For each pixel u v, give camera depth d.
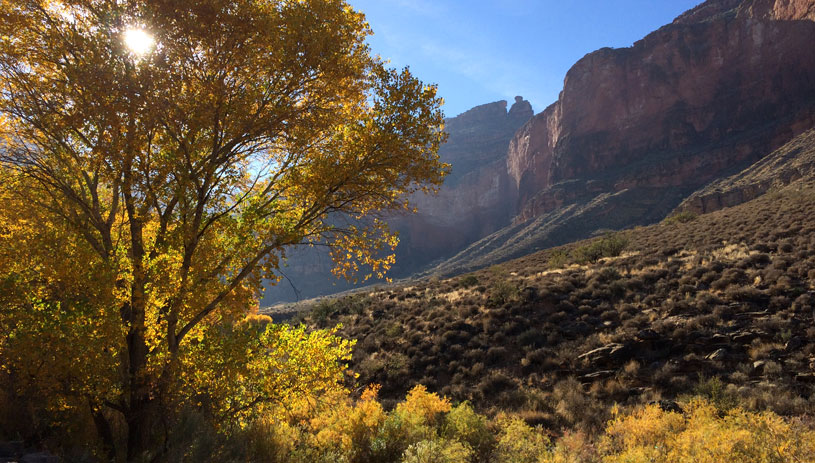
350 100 7.67
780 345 14.47
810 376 12.44
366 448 8.91
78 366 5.51
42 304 5.89
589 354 16.81
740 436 6.44
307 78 6.94
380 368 19.95
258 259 6.62
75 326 5.59
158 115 5.89
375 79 7.37
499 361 19.00
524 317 22.66
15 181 6.54
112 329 5.68
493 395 15.95
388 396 17.89
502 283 25.98
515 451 8.30
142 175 6.16
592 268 30.27
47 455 5.26
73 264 5.82
